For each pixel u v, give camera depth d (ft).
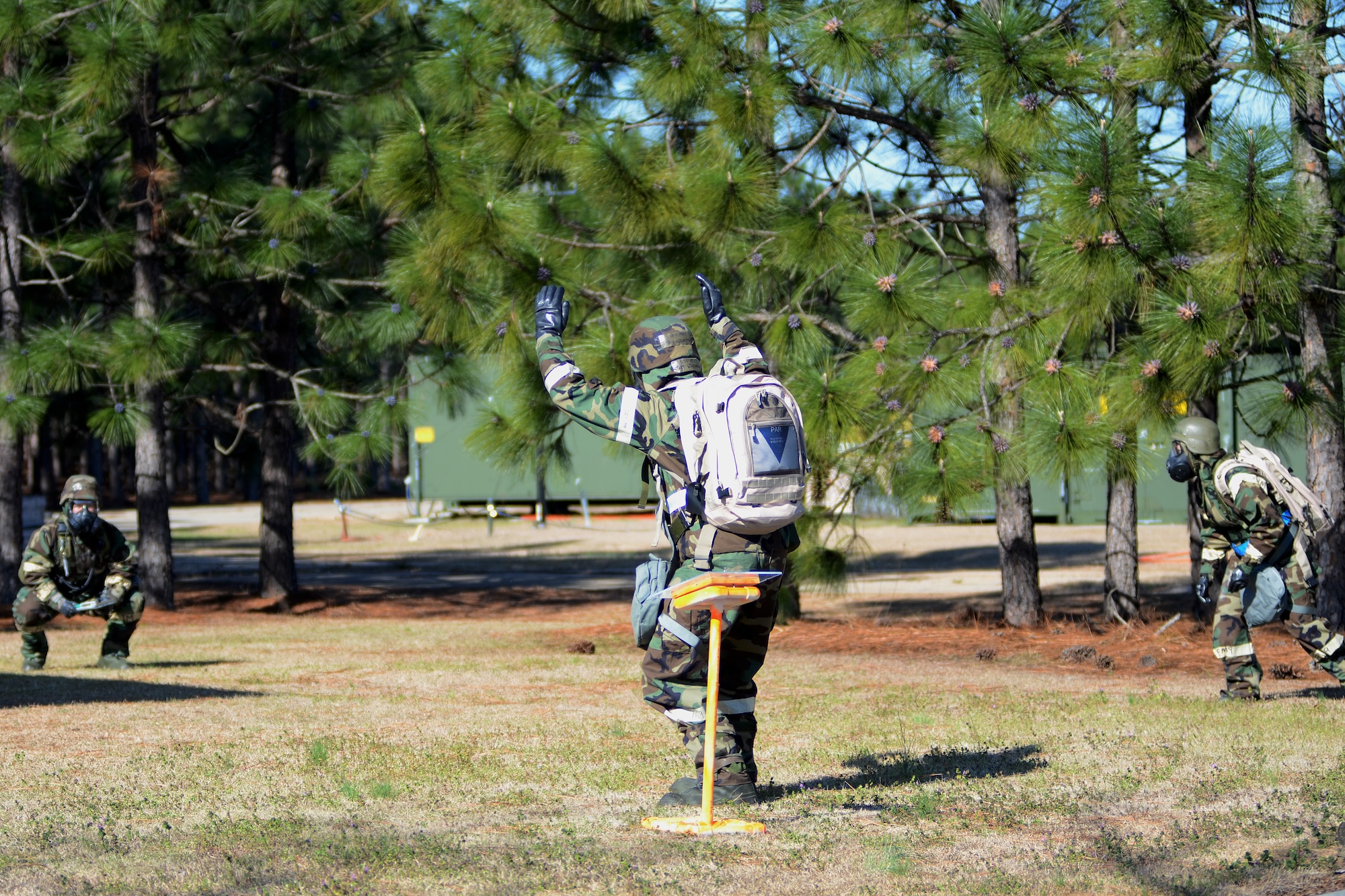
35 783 28.91
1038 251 46.65
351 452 83.87
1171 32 45.21
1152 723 37.19
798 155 62.95
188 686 48.49
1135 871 20.33
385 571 128.57
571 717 40.52
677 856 21.53
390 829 23.84
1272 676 49.60
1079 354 55.42
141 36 75.31
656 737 36.09
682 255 63.26
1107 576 71.00
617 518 199.82
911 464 53.11
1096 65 47.14
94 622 81.35
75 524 52.19
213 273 91.45
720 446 23.21
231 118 104.47
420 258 62.75
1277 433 52.70
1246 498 40.37
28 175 77.51
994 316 52.03
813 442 53.31
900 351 51.19
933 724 38.52
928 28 56.18
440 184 57.41
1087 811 25.23
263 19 85.15
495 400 67.97
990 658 59.16
